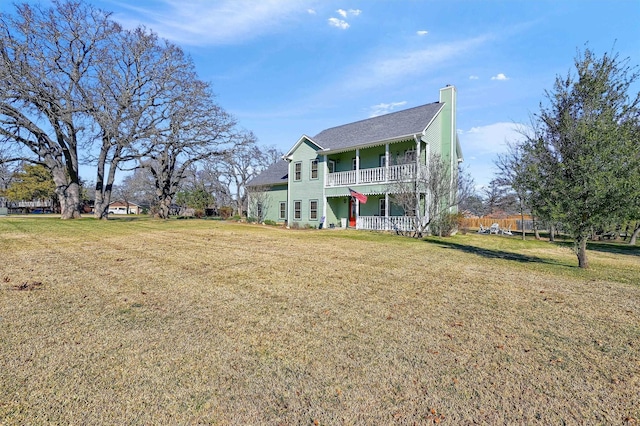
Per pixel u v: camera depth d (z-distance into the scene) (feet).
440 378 9.50
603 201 24.34
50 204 186.39
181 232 49.55
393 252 33.17
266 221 76.95
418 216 51.57
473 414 7.91
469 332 12.81
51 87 68.33
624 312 15.30
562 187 25.80
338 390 8.87
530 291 18.92
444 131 63.10
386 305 15.99
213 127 87.25
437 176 52.42
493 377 9.58
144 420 7.53
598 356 10.94
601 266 28.73
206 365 10.06
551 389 9.01
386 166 58.85
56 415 7.61
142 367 9.85
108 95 72.02
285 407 8.12
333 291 18.33
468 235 61.11
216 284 19.33
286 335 12.38
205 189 136.36
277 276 21.57
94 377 9.23
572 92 26.89
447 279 21.59
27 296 16.34
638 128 24.40
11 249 30.53
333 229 63.57
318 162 70.18
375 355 10.86
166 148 87.40
